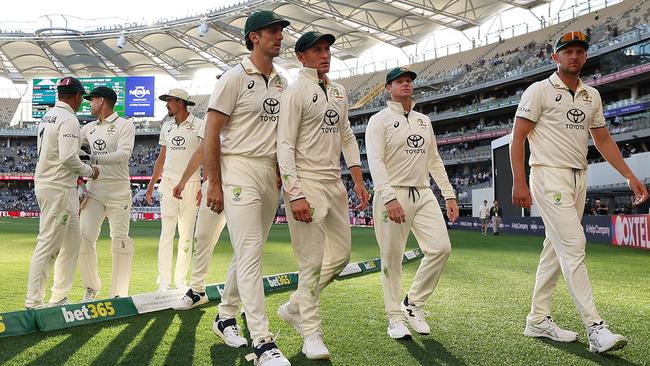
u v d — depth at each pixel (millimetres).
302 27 38000
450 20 35625
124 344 3180
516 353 3029
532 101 3346
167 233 5250
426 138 3740
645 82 26797
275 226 26062
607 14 33656
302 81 3062
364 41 41094
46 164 3861
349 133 3615
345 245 3293
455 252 10242
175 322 3791
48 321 3471
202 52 44062
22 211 40781
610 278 6281
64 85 3908
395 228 3535
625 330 3580
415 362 2865
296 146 3094
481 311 4191
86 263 4500
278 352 2715
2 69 48375
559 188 3244
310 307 3059
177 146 5316
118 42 38562
